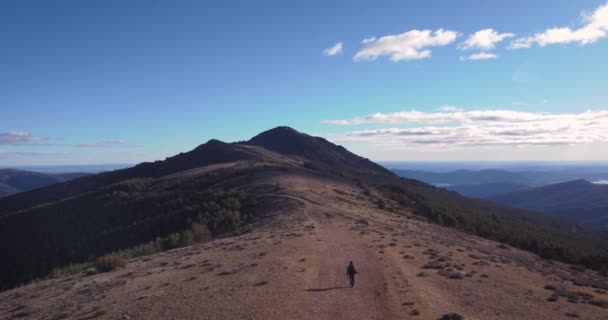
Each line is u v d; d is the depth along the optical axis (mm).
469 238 59938
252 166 133250
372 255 32844
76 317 18438
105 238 73500
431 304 20016
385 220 60719
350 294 21531
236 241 40719
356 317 17984
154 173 187500
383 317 18031
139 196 97625
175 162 197250
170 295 21234
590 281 31078
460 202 149250
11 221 98688
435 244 41469
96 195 111188
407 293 21828
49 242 83312
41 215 99438
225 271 26375
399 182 174750
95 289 23734
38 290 25438
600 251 79625
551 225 155875
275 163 159250
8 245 87188
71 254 70438
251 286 22578
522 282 26438
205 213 68062
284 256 31219
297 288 22469
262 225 55844
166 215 73875
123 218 85125
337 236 42688
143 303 19984
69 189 175375
